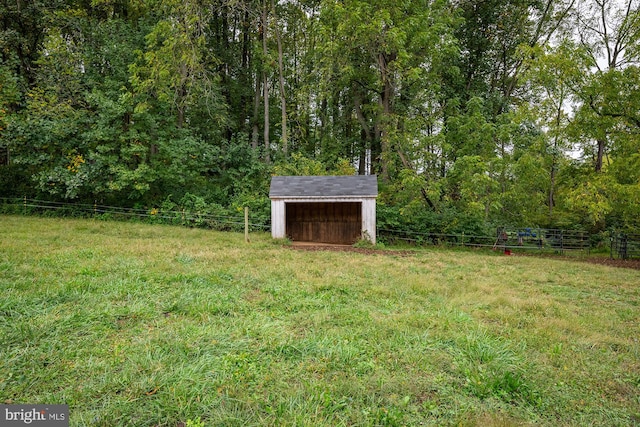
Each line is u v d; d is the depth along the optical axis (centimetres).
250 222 1562
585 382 345
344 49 1706
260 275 719
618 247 1495
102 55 1759
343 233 1608
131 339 392
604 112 1396
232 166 1922
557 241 1580
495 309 573
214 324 446
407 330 448
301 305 541
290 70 2278
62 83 1656
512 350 406
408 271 877
